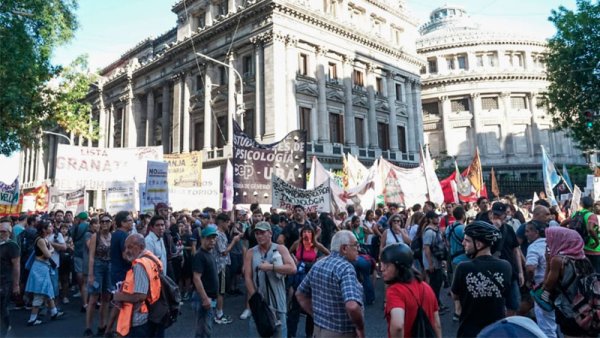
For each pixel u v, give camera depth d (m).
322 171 17.30
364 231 14.31
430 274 9.90
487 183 54.22
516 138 68.00
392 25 50.59
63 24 20.72
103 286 9.02
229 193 17.67
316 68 39.91
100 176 15.20
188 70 44.56
